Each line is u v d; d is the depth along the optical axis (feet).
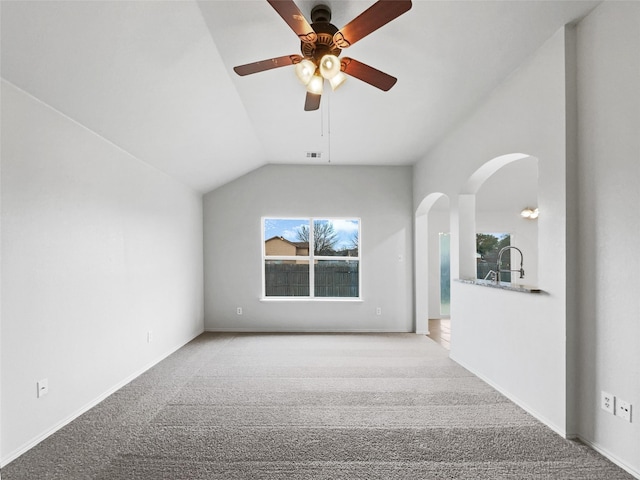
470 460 6.94
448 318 22.94
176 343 15.16
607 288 6.90
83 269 9.18
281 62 7.38
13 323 7.08
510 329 9.77
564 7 7.02
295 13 5.92
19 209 7.23
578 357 7.64
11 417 7.00
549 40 8.05
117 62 7.64
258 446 7.46
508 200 21.54
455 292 13.30
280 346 15.55
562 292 7.76
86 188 9.32
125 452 7.24
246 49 8.44
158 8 6.74
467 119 12.23
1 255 6.84
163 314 13.96
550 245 8.14
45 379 7.84
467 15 7.18
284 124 13.10
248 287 18.70
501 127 10.04
